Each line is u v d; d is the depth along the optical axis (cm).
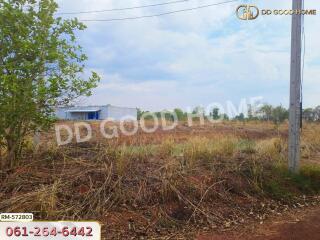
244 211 730
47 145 820
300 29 965
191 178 786
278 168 938
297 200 823
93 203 642
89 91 756
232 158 940
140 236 593
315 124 2169
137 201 680
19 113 682
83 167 757
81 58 746
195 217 669
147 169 788
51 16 728
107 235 586
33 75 704
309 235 628
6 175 694
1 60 697
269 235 625
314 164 1061
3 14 685
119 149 844
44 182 689
